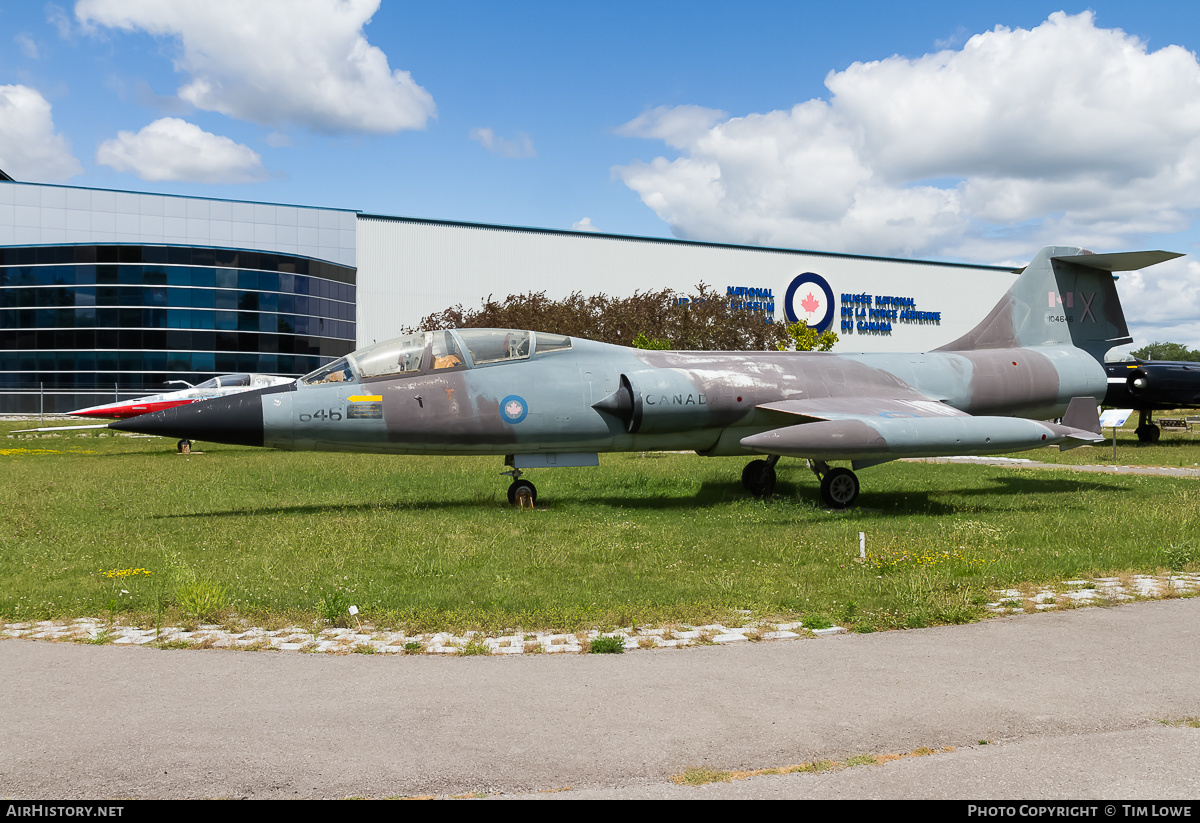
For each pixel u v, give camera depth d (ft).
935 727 13.02
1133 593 22.07
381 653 17.43
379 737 12.80
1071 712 13.60
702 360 44.80
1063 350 52.37
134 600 21.50
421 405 39.52
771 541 29.96
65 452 86.22
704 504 42.55
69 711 13.99
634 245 212.43
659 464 65.77
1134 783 11.08
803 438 36.99
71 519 36.83
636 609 20.39
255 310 169.07
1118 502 39.96
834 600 21.22
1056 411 51.13
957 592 21.88
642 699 14.42
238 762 11.92
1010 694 14.48
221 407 38.01
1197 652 16.93
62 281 161.07
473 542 29.78
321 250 183.52
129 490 48.26
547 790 11.05
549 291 203.00
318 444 39.11
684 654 17.17
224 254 166.61
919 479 54.85
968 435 39.19
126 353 161.27
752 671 15.94
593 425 41.88
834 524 34.53
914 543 29.27
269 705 14.26
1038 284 53.52
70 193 167.43
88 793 11.01
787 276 233.76
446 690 15.01
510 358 41.42
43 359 161.68
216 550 28.73
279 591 22.25
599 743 12.51
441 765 11.79
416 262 191.52
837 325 243.81
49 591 22.61
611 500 44.19
